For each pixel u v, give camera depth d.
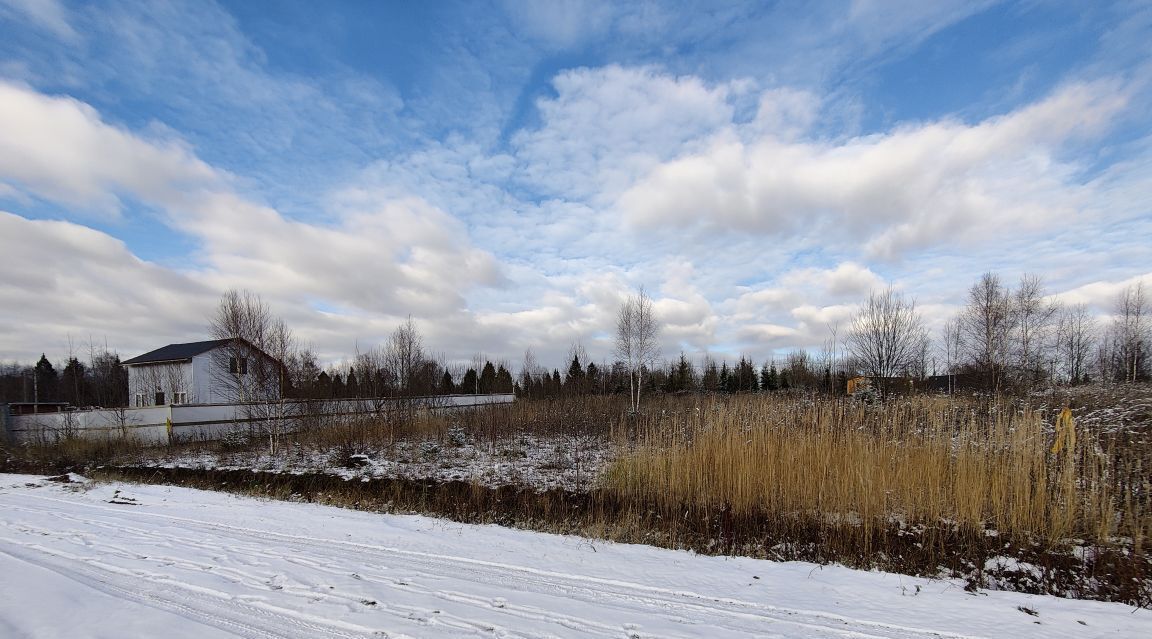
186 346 36.66
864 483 8.38
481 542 8.09
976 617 5.56
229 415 24.48
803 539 8.30
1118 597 6.27
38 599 5.02
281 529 8.66
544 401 26.91
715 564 7.36
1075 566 6.87
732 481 9.55
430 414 21.08
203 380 32.78
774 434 10.13
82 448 19.31
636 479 10.56
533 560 7.23
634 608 5.59
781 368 47.66
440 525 9.21
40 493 12.77
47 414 24.42
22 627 4.41
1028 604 5.96
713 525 8.98
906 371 20.59
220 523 9.09
